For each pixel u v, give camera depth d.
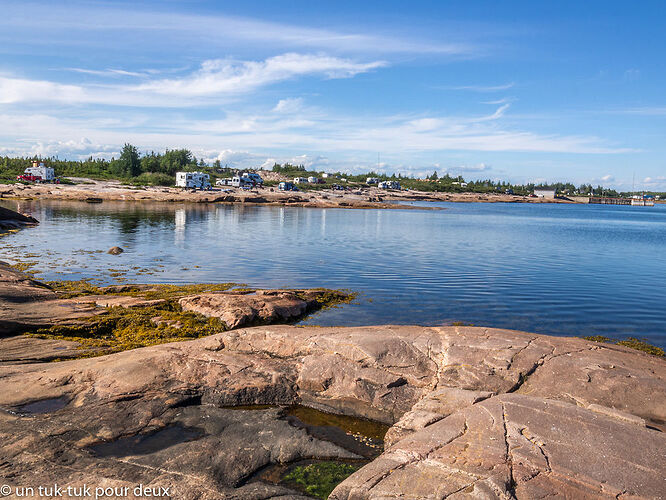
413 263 34.25
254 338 13.16
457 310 21.25
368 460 8.68
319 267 31.61
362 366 11.46
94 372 11.04
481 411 8.57
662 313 21.39
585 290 25.97
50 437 8.48
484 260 36.69
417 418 8.94
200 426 9.45
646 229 80.75
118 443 8.49
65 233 45.72
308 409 10.84
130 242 41.12
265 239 46.44
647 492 6.38
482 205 173.62
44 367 11.71
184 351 12.36
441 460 7.14
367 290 24.97
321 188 181.12
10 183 112.50
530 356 11.48
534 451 7.23
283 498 7.27
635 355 12.37
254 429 9.48
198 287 23.78
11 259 30.86
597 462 6.96
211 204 106.62
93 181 132.88
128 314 17.56
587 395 9.99
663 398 9.81
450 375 10.98
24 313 16.20
